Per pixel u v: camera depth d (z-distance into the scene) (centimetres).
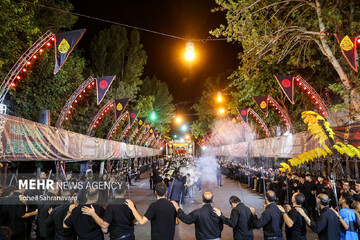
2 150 791
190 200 1622
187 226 1002
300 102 1848
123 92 2694
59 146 1135
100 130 2367
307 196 1123
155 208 519
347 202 578
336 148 970
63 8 1702
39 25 1636
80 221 482
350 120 1212
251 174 2188
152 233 515
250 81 1753
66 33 848
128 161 2708
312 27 1341
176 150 6594
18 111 1350
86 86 1390
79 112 1986
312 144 1141
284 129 1986
